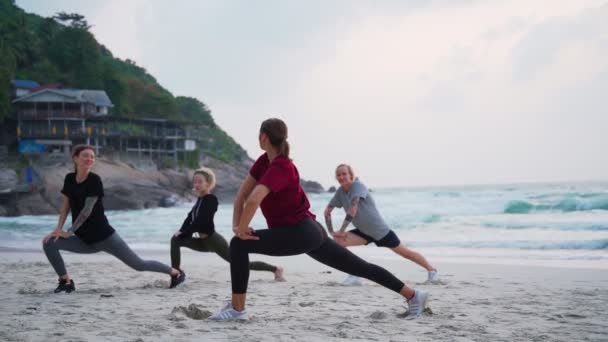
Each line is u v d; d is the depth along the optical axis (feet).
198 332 12.33
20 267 30.25
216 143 337.11
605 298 18.35
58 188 180.04
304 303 16.89
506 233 52.29
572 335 12.46
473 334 12.46
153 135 244.22
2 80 207.31
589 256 34.73
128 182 185.37
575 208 74.49
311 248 12.84
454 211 81.46
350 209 21.61
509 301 17.69
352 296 18.85
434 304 17.02
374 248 44.09
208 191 21.74
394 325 13.38
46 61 268.62
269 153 12.75
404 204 103.55
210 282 23.25
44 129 210.38
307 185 304.91
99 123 225.15
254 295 19.21
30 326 13.10
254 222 87.51
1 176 177.88
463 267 30.58
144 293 19.43
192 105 372.99
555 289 20.88
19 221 127.85
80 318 14.14
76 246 19.31
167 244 53.67
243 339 11.67
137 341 11.43
